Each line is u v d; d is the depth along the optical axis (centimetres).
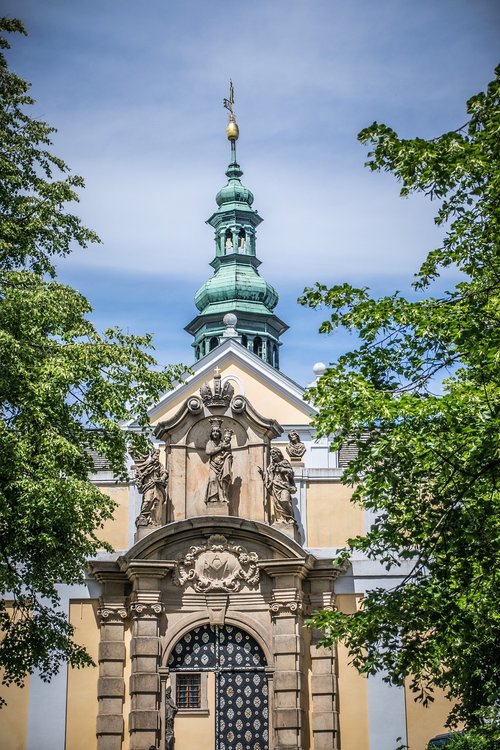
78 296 3006
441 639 2238
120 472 3036
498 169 2245
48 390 2688
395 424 2333
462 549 2233
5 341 2617
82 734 3678
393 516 2473
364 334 2444
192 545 3778
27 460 2692
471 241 2433
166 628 3719
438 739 3388
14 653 2909
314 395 2434
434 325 2348
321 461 4175
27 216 3028
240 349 4394
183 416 3934
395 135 2316
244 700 3775
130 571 3719
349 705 3719
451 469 2227
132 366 2958
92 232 3145
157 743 3609
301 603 3731
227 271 6600
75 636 3766
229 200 6762
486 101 2305
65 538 2873
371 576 3844
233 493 3894
